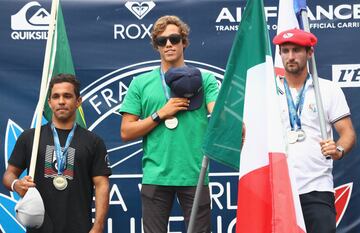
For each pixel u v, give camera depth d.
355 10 14.16
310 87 12.38
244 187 10.86
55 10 12.48
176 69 12.20
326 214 12.05
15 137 14.16
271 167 10.77
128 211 14.10
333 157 11.66
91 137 12.23
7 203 14.03
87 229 12.09
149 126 12.28
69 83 12.16
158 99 12.48
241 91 11.15
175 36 12.38
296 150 12.18
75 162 12.08
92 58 14.22
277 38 12.21
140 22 14.20
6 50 14.21
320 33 14.16
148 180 12.37
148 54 14.23
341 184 14.05
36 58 14.22
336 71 14.14
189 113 12.32
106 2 14.25
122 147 14.16
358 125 14.09
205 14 14.23
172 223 14.05
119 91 14.22
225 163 11.16
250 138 10.95
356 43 14.16
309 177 12.15
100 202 12.10
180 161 12.30
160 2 14.27
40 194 12.00
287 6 12.62
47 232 11.94
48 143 12.11
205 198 12.35
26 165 12.22
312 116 12.27
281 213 10.67
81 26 14.25
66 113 12.12
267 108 10.93
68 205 12.00
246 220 10.80
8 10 14.22
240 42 11.20
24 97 14.20
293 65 12.20
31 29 14.23
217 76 14.20
